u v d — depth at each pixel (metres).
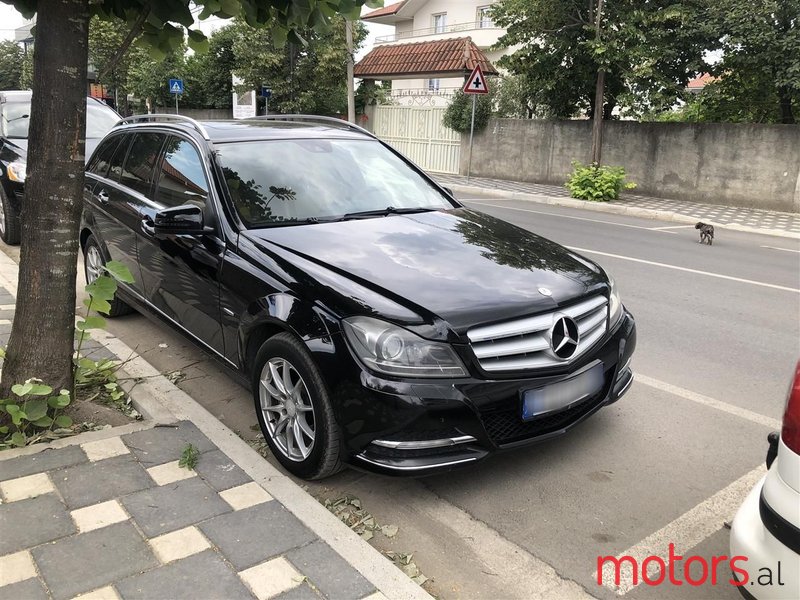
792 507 1.90
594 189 15.94
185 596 2.39
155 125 5.14
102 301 3.67
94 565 2.53
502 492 3.35
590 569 2.79
